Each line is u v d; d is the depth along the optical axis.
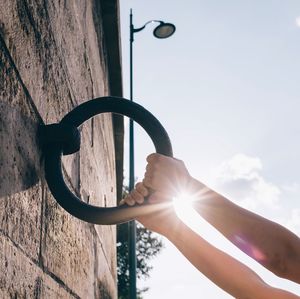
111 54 3.64
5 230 0.84
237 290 1.15
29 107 1.04
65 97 1.50
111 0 3.10
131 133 7.51
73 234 1.53
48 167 1.10
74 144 1.13
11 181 0.89
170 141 1.06
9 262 0.86
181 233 1.12
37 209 1.08
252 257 0.83
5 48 0.89
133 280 6.56
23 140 0.98
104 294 2.69
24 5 1.03
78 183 1.71
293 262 0.80
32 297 1.01
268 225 0.81
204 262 1.16
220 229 0.84
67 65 1.56
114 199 4.17
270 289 1.14
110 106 1.11
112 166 3.91
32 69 1.08
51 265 1.21
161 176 0.88
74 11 1.76
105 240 2.76
